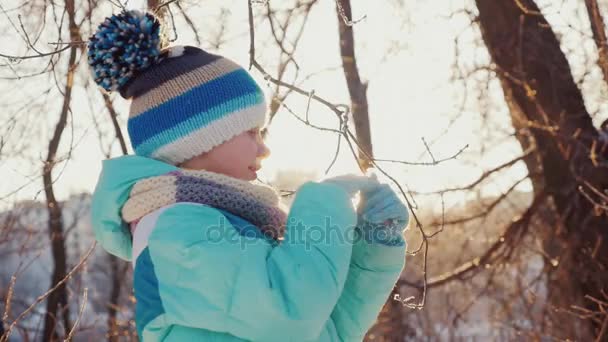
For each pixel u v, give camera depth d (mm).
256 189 1976
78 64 4219
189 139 1969
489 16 5785
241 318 1749
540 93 5715
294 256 1789
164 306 1786
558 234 5969
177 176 1913
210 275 1758
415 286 6391
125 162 1966
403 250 2047
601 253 5742
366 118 5062
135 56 2002
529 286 6012
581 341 5730
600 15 5129
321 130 2303
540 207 6215
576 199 5797
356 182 2010
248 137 2043
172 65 2010
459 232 6754
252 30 2639
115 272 6836
